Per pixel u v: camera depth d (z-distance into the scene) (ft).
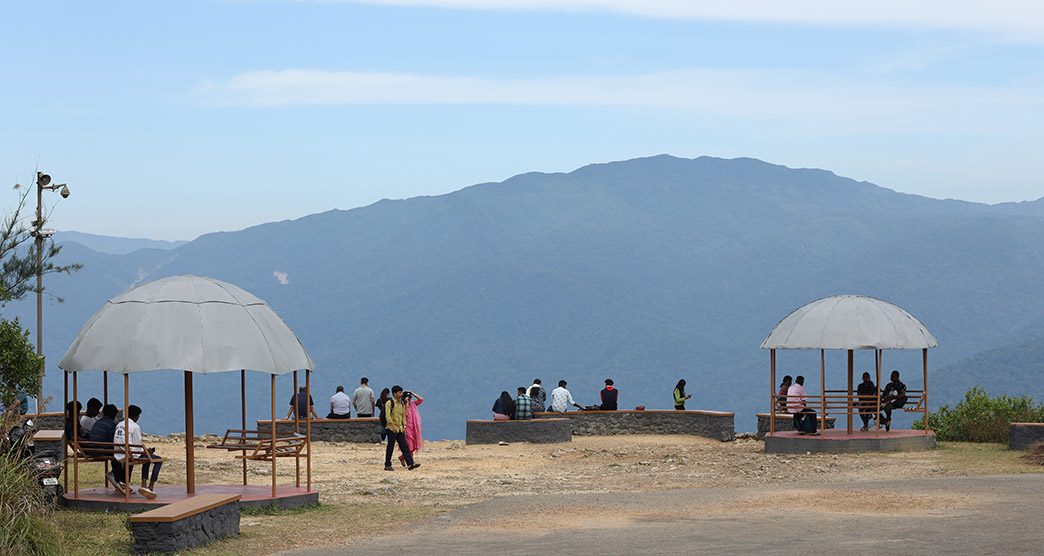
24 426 57.00
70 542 47.09
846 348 94.68
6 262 83.41
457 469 86.22
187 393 59.41
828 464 83.46
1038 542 43.50
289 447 62.59
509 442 110.93
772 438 94.94
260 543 48.49
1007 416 102.58
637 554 43.14
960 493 60.64
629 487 71.87
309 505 60.90
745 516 53.47
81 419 66.74
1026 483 65.77
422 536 49.85
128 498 57.41
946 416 109.50
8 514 43.14
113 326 57.67
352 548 46.65
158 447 99.40
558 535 49.08
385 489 70.64
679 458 92.32
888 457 87.86
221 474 78.13
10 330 57.41
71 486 65.67
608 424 121.70
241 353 57.93
